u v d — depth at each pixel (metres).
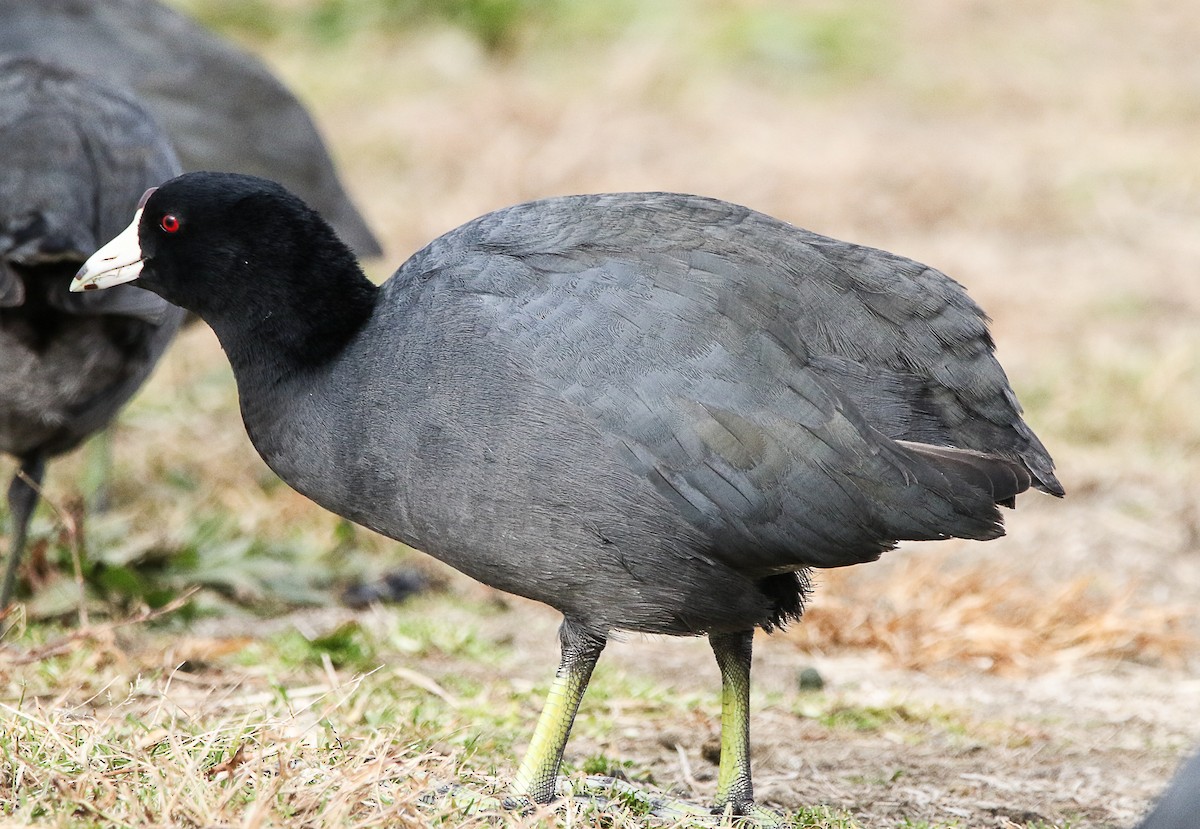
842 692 9.38
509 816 6.08
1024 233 19.61
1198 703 9.48
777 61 24.81
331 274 6.79
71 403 9.04
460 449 6.39
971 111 23.86
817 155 21.22
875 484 6.26
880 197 20.14
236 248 6.79
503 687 8.86
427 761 6.84
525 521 6.41
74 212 8.45
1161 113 24.11
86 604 9.88
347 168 20.06
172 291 6.99
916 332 6.52
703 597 6.57
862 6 27.30
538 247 6.58
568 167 20.28
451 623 10.29
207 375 14.45
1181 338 16.45
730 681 7.07
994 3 28.91
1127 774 7.98
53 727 6.40
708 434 6.27
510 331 6.39
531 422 6.32
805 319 6.44
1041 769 8.05
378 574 11.36
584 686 6.80
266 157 12.41
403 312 6.65
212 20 24.41
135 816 5.72
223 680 8.62
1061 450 14.16
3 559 10.25
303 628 10.20
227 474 12.81
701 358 6.31
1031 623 10.79
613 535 6.39
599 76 23.52
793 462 6.25
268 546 11.33
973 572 11.24
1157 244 19.42
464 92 22.72
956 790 7.69
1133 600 11.41
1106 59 26.62
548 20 25.11
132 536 11.29
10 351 8.62
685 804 6.97
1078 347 16.11
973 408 6.54
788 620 7.09
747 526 6.32
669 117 22.38
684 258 6.48
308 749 6.49
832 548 6.36
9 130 8.66
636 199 6.79
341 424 6.62
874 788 7.69
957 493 6.28
